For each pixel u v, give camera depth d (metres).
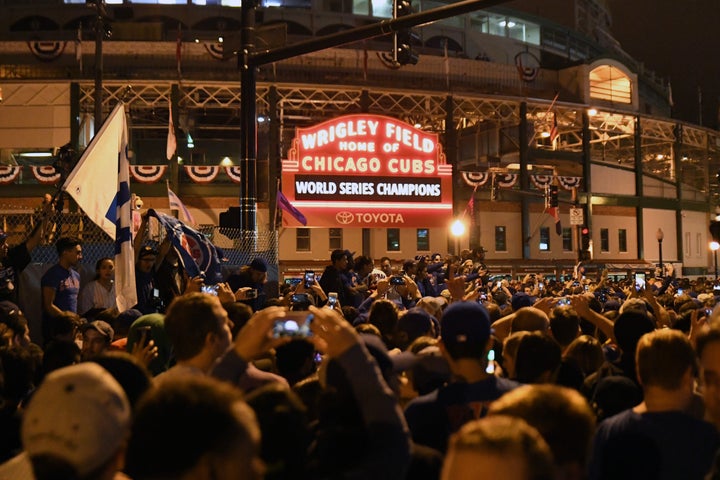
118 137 11.35
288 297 10.45
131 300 10.77
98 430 2.38
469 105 59.62
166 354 6.48
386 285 11.26
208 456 2.24
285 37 16.42
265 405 3.33
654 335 4.45
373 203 46.81
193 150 60.16
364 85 54.31
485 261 57.78
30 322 12.24
